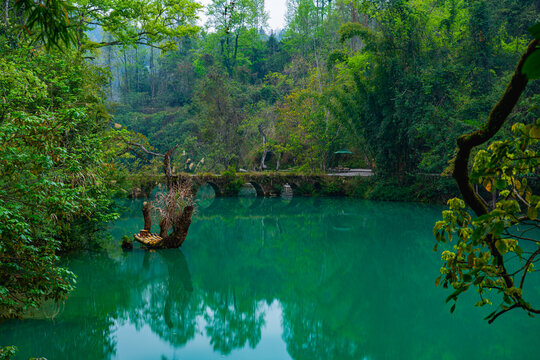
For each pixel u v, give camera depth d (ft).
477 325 26.78
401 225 62.80
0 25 30.50
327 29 146.20
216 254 48.11
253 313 30.58
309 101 109.81
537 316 27.81
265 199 98.22
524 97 56.39
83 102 35.96
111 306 29.78
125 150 44.93
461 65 74.43
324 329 27.32
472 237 5.65
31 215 17.56
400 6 78.79
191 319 29.17
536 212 5.50
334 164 123.34
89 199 20.83
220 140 128.16
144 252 44.80
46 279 18.61
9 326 23.80
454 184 74.38
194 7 52.34
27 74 22.09
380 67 82.94
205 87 131.85
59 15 9.35
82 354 21.94
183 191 48.78
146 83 223.71
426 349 23.38
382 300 32.50
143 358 21.91
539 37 3.10
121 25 49.08
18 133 17.33
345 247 51.62
